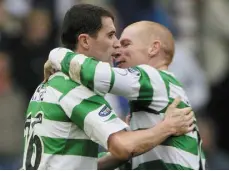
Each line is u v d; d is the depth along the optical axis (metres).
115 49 16.05
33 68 28.44
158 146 15.87
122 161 16.59
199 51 31.62
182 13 32.16
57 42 29.03
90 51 15.85
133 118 16.06
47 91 15.63
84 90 15.33
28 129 15.81
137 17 31.14
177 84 16.11
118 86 15.34
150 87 15.63
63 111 15.33
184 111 15.67
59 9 30.33
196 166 15.91
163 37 16.50
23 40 28.80
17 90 28.08
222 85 30.06
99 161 16.69
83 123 15.15
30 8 30.14
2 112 26.91
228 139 29.47
